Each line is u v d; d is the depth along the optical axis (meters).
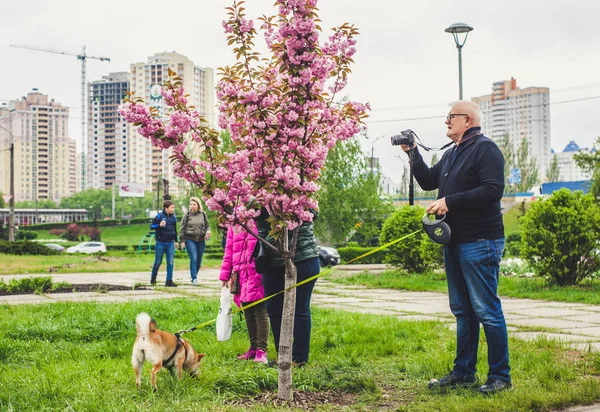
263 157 4.70
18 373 5.53
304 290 6.06
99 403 4.52
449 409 4.47
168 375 5.28
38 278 13.83
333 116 4.92
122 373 5.47
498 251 5.23
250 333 6.62
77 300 11.46
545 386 5.15
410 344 7.03
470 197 5.11
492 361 5.13
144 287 14.78
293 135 4.63
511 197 63.56
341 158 38.41
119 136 164.62
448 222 5.32
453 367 5.68
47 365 5.86
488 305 5.15
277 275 6.17
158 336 4.96
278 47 4.59
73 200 163.12
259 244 6.11
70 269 21.69
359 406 4.66
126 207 154.12
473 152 5.31
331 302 12.11
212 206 4.64
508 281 15.43
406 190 71.31
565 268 14.11
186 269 23.31
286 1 4.50
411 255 18.09
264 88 4.47
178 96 4.60
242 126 4.82
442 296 13.44
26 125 177.12
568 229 13.92
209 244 50.16
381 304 11.75
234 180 4.61
